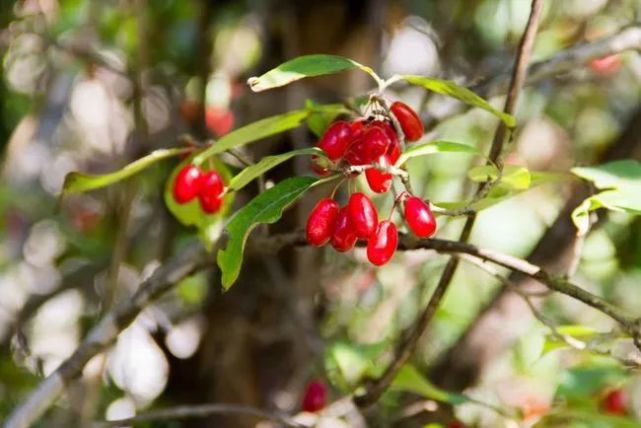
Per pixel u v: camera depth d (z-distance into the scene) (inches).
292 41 185.5
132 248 233.8
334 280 204.2
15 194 261.4
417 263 212.8
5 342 246.5
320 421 152.9
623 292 239.3
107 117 242.7
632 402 208.8
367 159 95.3
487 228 253.6
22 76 251.8
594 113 242.7
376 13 187.6
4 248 272.1
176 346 220.1
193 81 210.4
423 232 93.8
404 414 165.3
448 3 221.9
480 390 190.9
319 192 171.3
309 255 186.9
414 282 215.6
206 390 193.3
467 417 189.2
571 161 237.5
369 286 207.8
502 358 216.8
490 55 219.1
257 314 189.3
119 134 266.8
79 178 117.6
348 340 195.2
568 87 233.8
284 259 188.7
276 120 109.5
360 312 209.6
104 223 248.5
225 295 191.5
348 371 157.9
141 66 180.2
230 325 190.7
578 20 228.8
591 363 158.6
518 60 108.3
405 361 126.7
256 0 195.8
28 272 275.9
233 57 225.6
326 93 182.2
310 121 115.3
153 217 214.4
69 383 137.4
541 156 244.2
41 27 228.8
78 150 284.7
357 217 93.7
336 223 95.9
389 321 209.6
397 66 225.6
